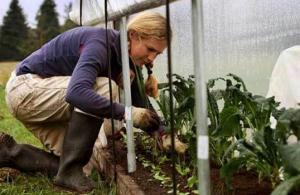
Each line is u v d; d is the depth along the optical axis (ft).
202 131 5.35
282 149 5.53
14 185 9.70
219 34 11.32
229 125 7.55
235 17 10.52
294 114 6.19
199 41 5.27
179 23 13.67
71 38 9.71
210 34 11.87
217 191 7.48
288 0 8.73
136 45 8.92
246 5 10.06
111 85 8.61
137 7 7.06
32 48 74.59
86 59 8.75
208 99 8.47
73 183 9.34
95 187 9.36
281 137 6.56
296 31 8.54
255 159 7.34
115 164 9.19
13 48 75.15
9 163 10.14
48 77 9.93
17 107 9.82
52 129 10.21
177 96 9.77
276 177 7.04
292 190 6.15
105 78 9.23
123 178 8.76
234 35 10.59
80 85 8.51
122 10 7.86
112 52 9.21
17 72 10.15
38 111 9.71
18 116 10.02
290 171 5.43
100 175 10.51
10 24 75.31
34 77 9.82
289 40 8.73
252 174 8.31
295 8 8.54
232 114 7.43
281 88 8.04
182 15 13.33
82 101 8.47
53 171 10.23
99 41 9.04
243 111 8.14
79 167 9.45
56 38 10.07
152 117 8.86
